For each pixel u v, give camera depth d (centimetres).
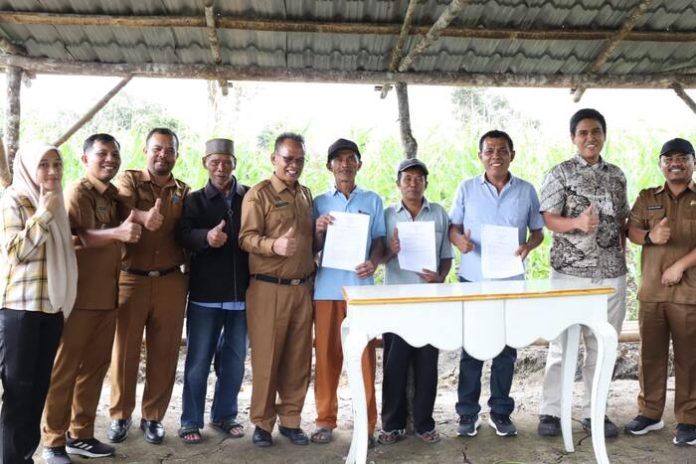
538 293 267
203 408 323
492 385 334
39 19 328
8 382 248
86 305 283
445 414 369
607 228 324
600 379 277
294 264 309
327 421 321
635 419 335
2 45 348
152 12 331
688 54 383
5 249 245
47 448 286
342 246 305
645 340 330
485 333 262
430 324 260
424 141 684
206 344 317
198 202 317
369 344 317
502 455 307
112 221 300
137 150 585
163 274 310
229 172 320
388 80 375
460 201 339
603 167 327
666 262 322
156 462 297
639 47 374
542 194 331
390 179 621
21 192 251
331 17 338
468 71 382
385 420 324
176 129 891
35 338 250
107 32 344
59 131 787
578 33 351
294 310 312
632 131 703
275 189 311
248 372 428
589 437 328
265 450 312
